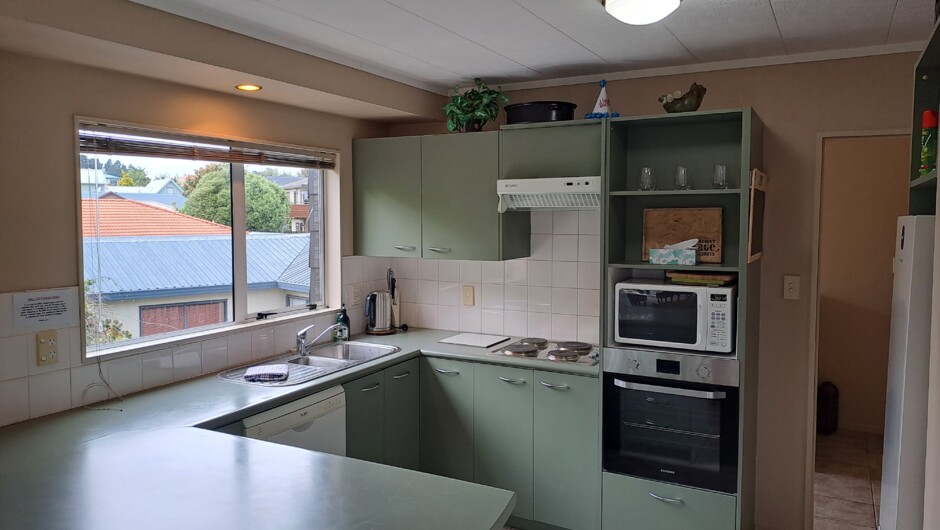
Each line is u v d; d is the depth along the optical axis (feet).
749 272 9.66
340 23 8.89
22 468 6.26
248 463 6.34
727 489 9.54
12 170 7.76
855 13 8.57
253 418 8.55
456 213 12.10
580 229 12.41
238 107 10.68
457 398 11.76
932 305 5.32
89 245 8.91
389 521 5.11
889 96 10.09
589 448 10.65
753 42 9.93
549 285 12.76
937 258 5.10
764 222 10.94
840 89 10.36
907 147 15.26
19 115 7.80
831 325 16.34
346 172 13.02
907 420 6.02
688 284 9.97
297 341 11.71
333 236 12.89
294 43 9.69
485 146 11.75
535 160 11.28
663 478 9.97
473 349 12.00
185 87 9.80
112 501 5.48
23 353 7.91
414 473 6.10
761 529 11.30
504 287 13.21
